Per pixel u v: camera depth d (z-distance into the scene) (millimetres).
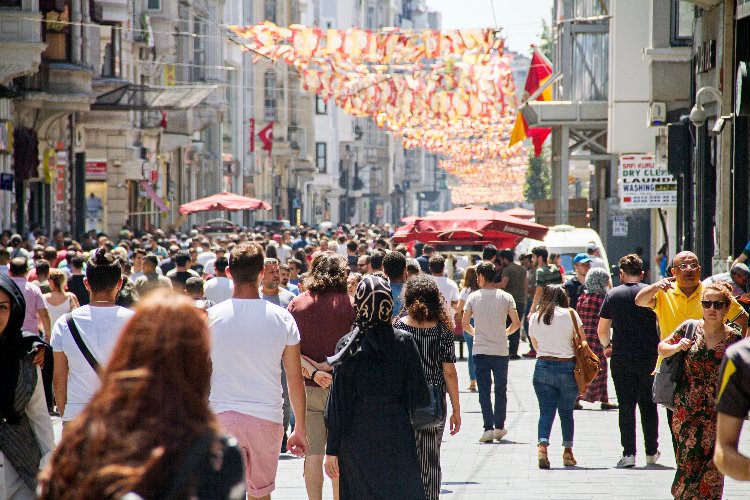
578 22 96125
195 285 35250
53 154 104438
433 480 21906
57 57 96688
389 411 19859
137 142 130375
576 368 31453
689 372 22078
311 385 24750
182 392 8992
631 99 74562
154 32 142125
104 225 122125
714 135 51906
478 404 45156
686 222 60500
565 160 92500
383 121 75938
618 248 90562
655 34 65750
